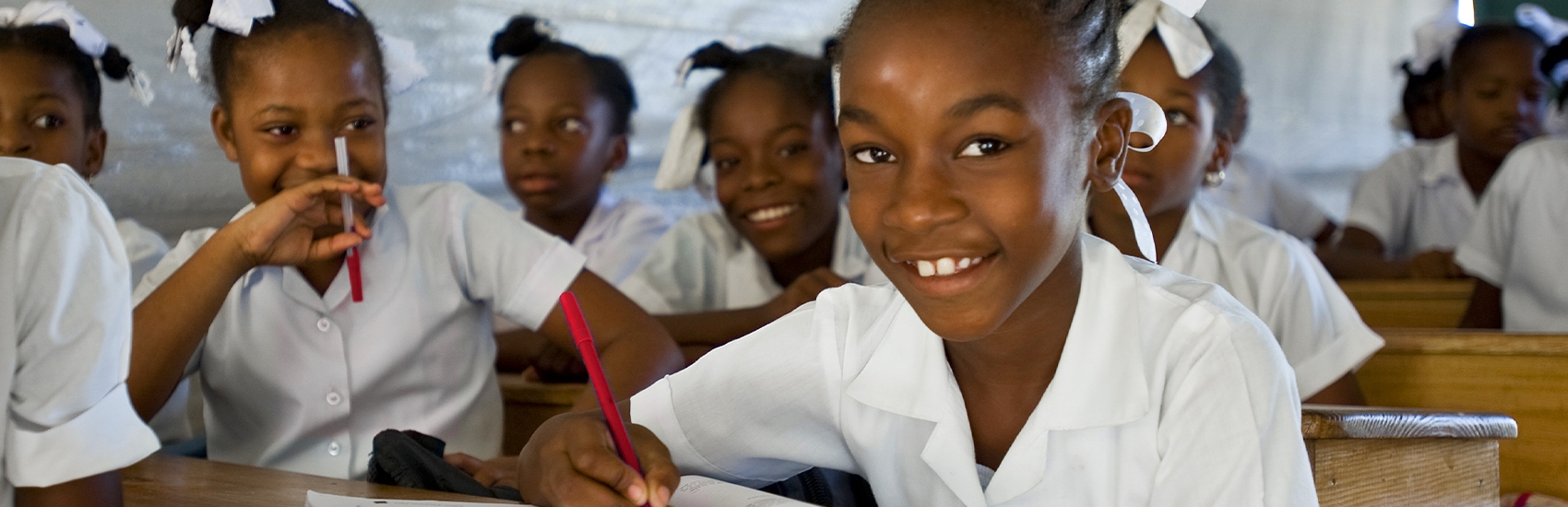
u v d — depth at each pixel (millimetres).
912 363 980
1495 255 2775
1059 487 915
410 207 1721
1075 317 916
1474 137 3816
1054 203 799
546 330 1735
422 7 3422
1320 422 926
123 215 2947
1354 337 1767
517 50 3113
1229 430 827
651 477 898
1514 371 1650
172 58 1716
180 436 2039
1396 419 989
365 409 1647
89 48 2150
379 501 850
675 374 1124
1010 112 766
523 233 1755
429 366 1688
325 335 1629
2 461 802
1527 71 3709
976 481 934
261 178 1605
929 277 805
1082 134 827
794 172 2318
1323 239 4602
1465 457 1099
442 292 1703
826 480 1207
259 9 1550
